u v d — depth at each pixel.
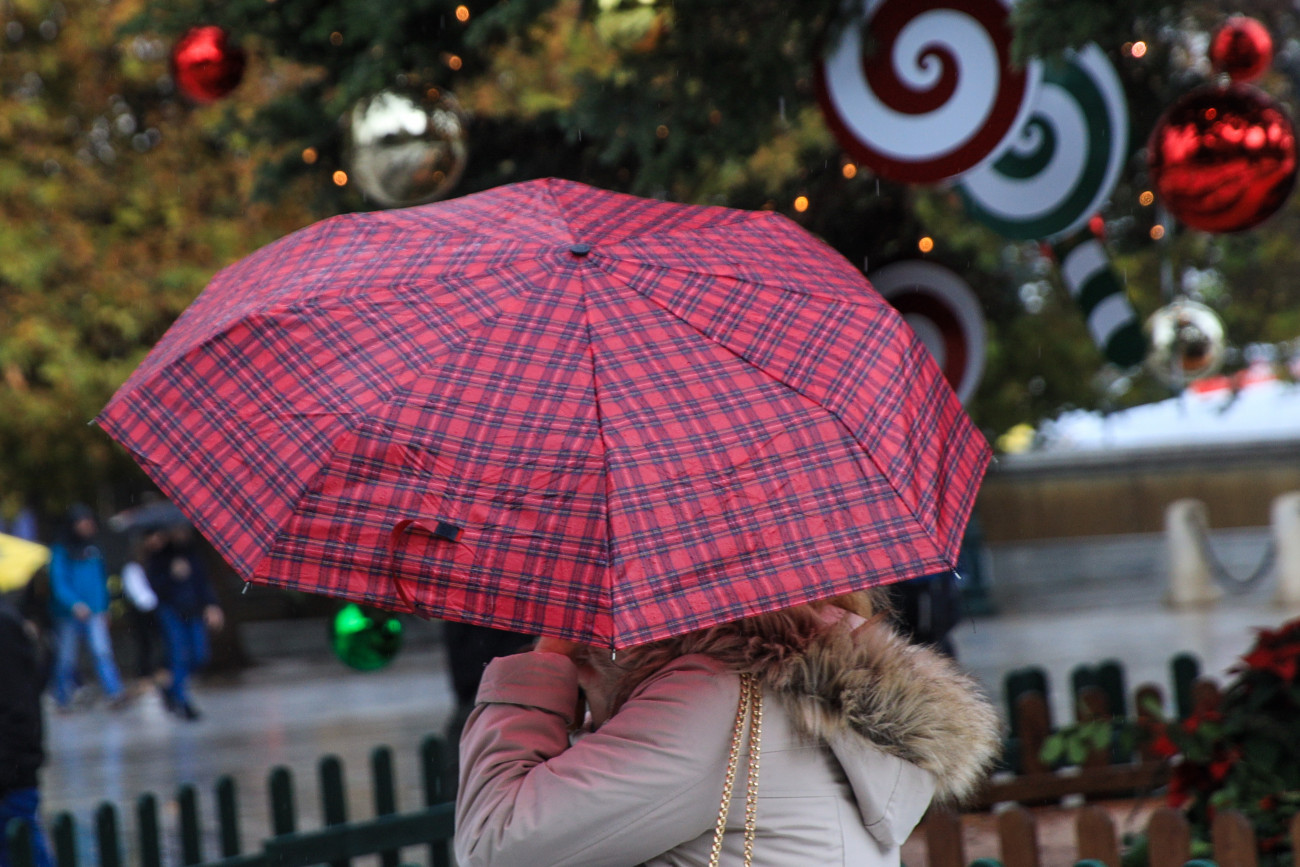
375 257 6.09
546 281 5.84
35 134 41.03
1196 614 44.22
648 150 13.10
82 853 19.73
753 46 12.85
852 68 12.28
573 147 15.27
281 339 5.70
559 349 5.61
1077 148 13.76
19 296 40.25
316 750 29.73
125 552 50.97
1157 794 14.55
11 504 45.72
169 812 23.47
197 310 6.32
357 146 12.18
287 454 5.43
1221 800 11.15
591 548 5.20
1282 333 36.69
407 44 13.23
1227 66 14.62
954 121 11.98
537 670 5.84
